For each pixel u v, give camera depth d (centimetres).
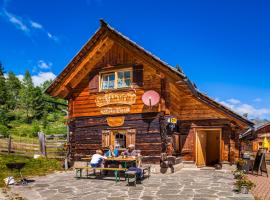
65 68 1719
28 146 2100
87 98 1752
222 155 1678
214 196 966
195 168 1678
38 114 7212
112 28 1566
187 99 1781
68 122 1809
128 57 1638
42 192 1062
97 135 1689
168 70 1485
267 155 3189
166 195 988
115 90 1656
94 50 1678
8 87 9712
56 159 1930
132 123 1591
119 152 1591
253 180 1383
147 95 1532
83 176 1430
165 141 1501
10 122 6544
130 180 1280
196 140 1733
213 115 1716
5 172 1440
